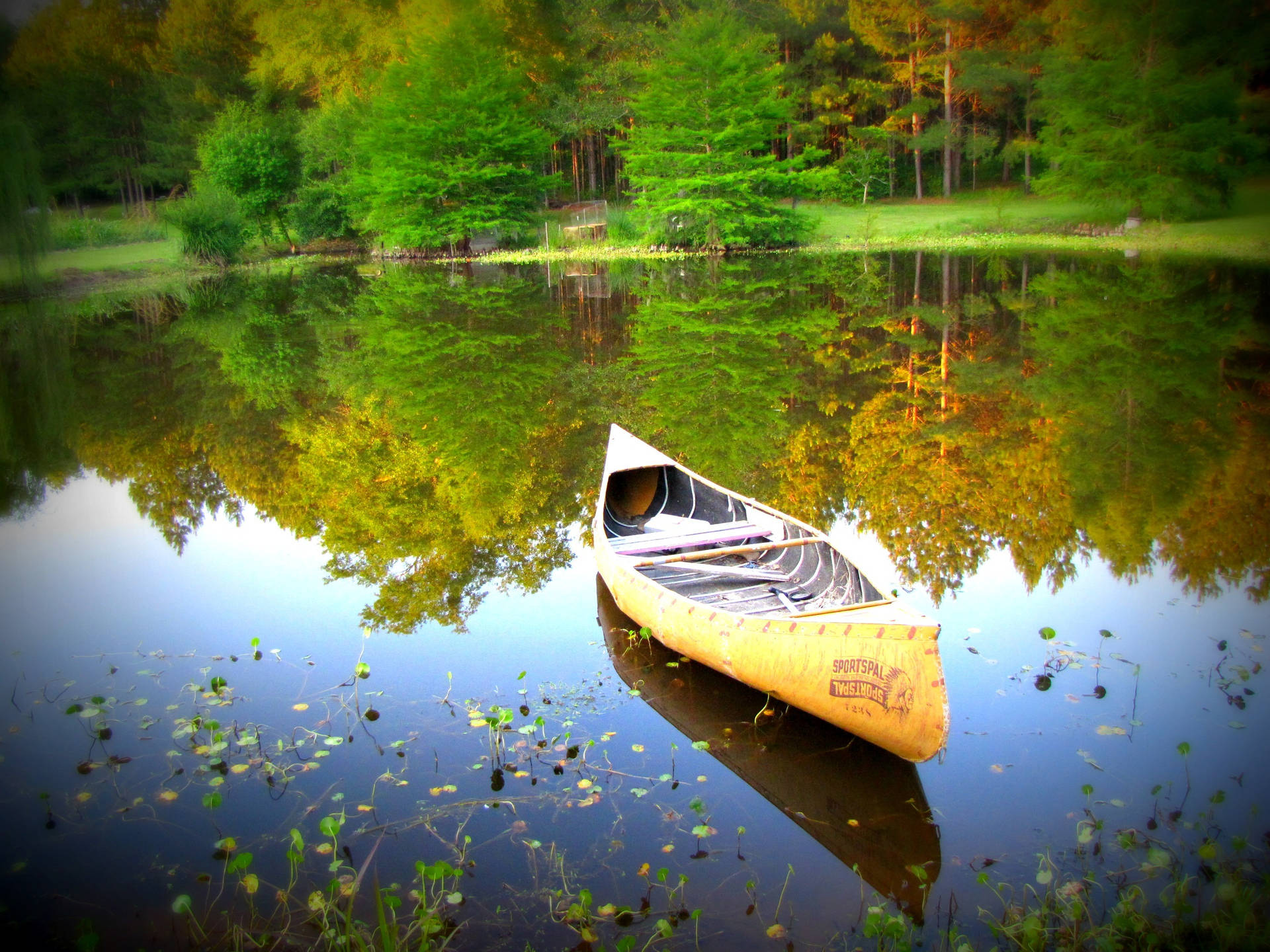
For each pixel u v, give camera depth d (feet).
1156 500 25.58
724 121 113.80
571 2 159.12
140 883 11.93
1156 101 93.15
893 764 14.15
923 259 94.99
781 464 30.89
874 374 44.14
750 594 18.13
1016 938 10.47
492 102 117.50
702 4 141.59
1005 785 13.47
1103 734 14.60
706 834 12.51
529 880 11.73
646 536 20.25
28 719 16.17
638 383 44.98
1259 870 11.39
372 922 11.06
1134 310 57.67
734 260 104.83
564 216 147.84
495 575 22.50
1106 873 11.55
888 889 11.44
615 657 17.98
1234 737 14.33
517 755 14.64
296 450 35.19
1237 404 35.40
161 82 188.75
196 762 14.71
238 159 129.29
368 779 14.10
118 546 25.48
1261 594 19.44
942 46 146.30
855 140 154.51
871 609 14.73
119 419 40.98
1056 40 124.88
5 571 23.80
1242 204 105.91
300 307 79.25
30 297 85.92
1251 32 98.37
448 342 58.34
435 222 119.85
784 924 10.86
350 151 133.08
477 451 34.17
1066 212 115.96
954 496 26.68
